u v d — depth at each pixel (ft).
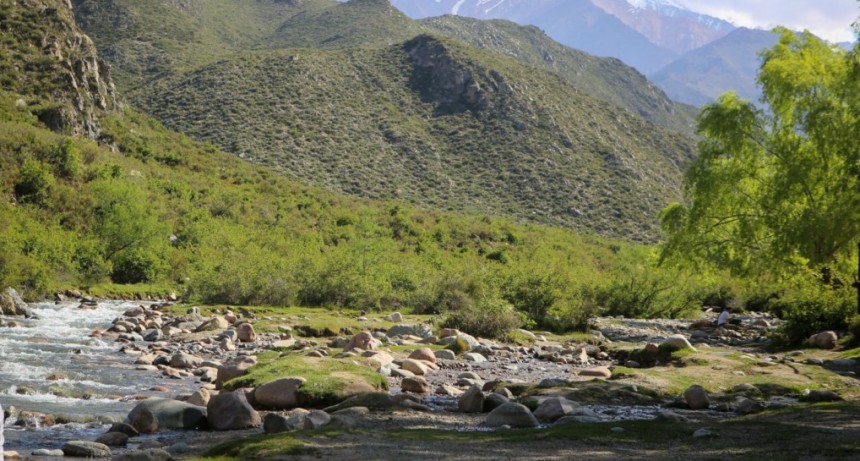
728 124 98.07
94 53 319.47
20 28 288.51
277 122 411.75
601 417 35.06
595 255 277.85
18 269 105.81
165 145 313.12
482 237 278.26
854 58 85.51
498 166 409.08
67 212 162.71
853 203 78.18
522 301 96.99
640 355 62.54
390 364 55.36
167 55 517.14
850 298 70.13
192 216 200.64
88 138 260.21
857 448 25.09
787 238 86.02
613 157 424.46
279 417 31.99
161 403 36.27
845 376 49.14
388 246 182.60
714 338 84.69
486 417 35.78
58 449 30.09
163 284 145.18
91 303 109.29
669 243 101.40
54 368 53.36
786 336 72.28
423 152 417.49
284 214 248.52
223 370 48.67
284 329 81.76
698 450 25.59
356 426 32.07
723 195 97.19
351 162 390.42
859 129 80.53
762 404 39.52
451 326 83.35
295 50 503.20
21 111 239.50
